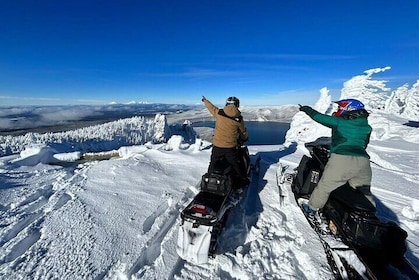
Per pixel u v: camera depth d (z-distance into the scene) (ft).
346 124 9.86
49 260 8.75
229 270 9.07
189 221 8.84
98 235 10.27
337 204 9.95
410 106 94.79
